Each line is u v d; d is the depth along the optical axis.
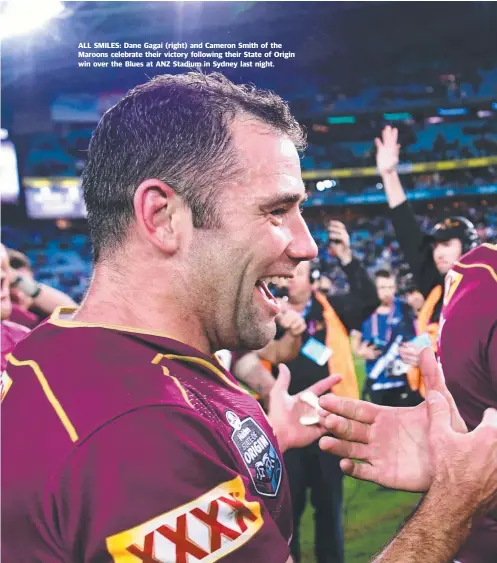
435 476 0.57
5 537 0.47
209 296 0.55
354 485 1.84
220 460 0.49
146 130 0.53
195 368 0.55
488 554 1.02
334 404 0.64
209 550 0.45
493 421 0.59
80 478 0.43
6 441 0.47
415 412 0.65
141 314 0.54
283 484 0.63
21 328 1.48
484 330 1.02
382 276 1.92
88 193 0.56
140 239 0.53
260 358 1.83
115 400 0.45
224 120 0.53
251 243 0.54
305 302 1.89
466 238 1.88
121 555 0.43
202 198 0.52
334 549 1.74
